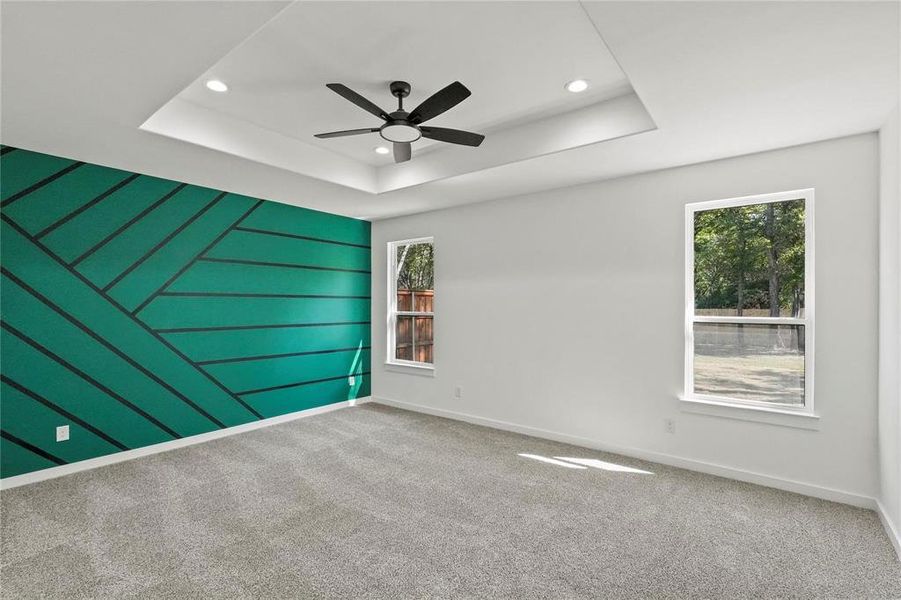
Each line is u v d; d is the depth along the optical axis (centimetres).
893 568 221
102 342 360
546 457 375
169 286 399
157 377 391
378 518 271
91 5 160
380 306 578
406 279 563
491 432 448
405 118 255
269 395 475
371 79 270
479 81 272
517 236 448
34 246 327
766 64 202
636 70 208
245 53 242
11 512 277
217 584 208
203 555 231
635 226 376
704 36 181
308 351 513
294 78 268
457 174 377
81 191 347
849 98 235
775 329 323
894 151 248
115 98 237
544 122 325
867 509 281
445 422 485
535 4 200
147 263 385
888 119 257
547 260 427
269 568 220
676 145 305
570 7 203
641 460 369
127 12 165
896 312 243
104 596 200
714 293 347
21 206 320
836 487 293
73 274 345
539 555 232
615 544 243
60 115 257
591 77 267
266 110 314
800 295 314
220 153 322
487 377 472
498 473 340
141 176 379
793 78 214
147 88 226
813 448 301
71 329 344
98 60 199
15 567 220
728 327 341
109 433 362
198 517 271
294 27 218
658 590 205
